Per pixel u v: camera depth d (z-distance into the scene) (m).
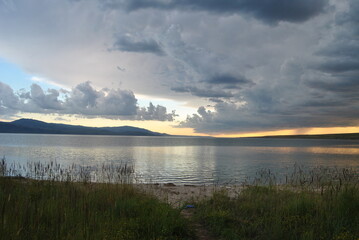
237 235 5.78
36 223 5.39
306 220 6.38
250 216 7.45
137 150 69.56
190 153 62.62
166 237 5.28
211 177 25.22
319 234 5.60
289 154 61.03
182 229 5.96
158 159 43.97
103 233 5.04
